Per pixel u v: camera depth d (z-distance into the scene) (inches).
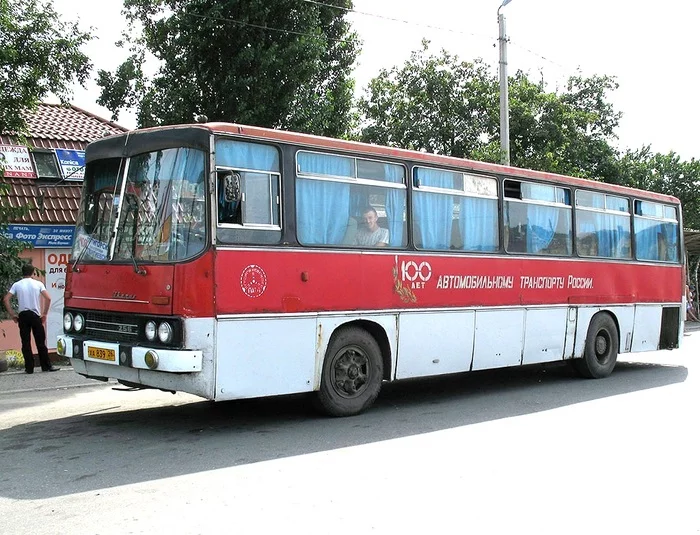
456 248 390.0
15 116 465.7
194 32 607.2
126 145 312.3
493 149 884.6
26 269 492.7
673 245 569.6
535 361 438.0
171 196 292.0
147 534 182.5
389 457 263.0
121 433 299.4
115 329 299.7
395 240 358.3
